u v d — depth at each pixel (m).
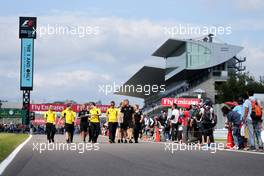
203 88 114.31
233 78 107.69
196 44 112.75
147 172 11.17
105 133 59.75
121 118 29.20
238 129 21.28
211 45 112.88
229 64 119.25
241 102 21.62
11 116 122.19
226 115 22.34
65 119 29.38
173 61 121.56
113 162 13.93
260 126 20.28
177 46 117.31
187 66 113.00
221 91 107.69
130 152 18.56
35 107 110.06
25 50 114.00
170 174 10.74
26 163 13.66
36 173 11.06
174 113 31.47
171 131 32.94
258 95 46.78
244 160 14.60
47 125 30.59
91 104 28.75
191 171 11.40
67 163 13.62
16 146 23.09
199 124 25.48
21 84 112.19
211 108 24.81
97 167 12.41
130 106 29.58
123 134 29.67
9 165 13.06
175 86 127.38
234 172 11.16
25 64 113.00
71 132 29.58
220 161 14.25
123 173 10.97
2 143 22.38
